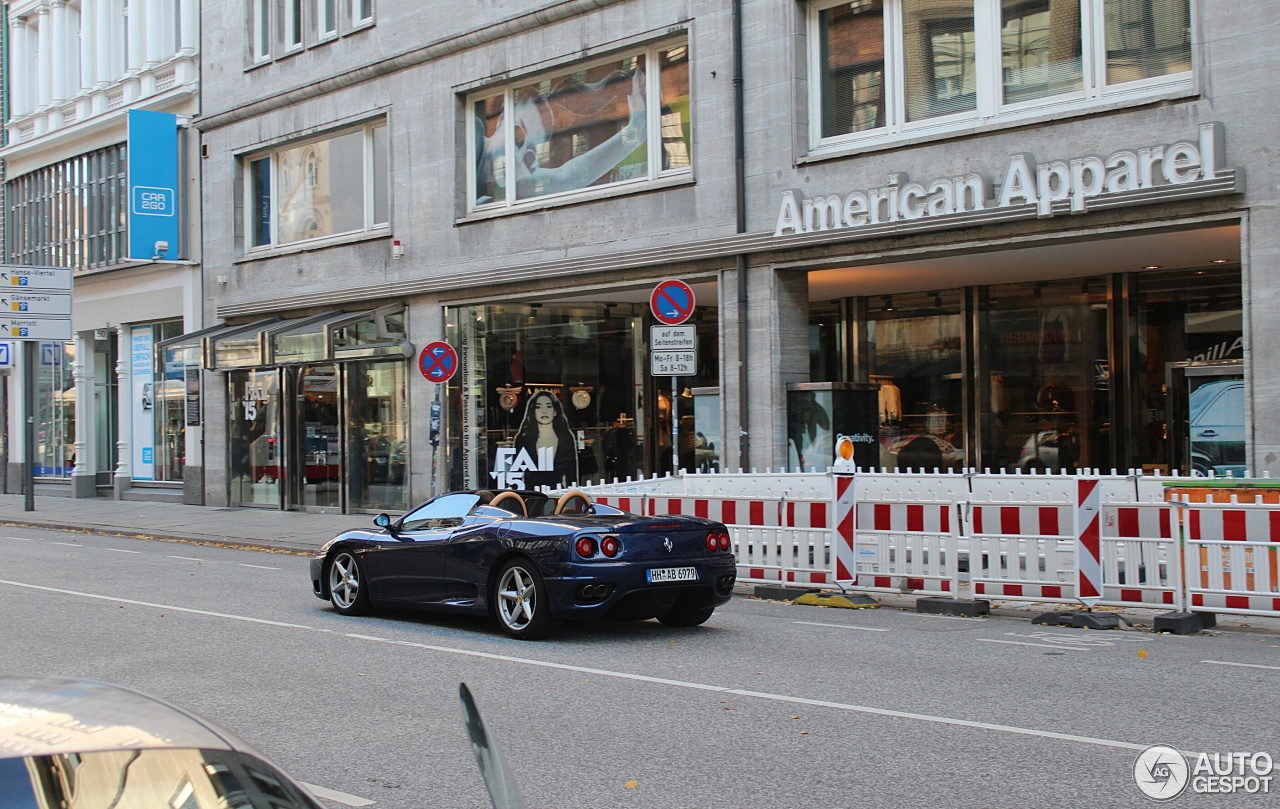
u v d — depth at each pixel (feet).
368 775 20.38
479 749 9.52
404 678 28.66
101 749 8.13
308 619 38.83
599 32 67.00
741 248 59.72
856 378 72.64
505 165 73.92
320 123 85.87
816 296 72.08
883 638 34.68
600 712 24.75
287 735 23.13
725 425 60.85
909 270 60.18
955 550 40.68
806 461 58.39
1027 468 65.62
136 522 83.61
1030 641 34.14
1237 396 57.52
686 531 34.94
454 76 75.77
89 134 110.93
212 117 95.04
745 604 43.55
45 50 119.34
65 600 43.45
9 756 7.77
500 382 76.02
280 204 91.71
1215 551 36.14
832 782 19.44
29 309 96.12
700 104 61.82
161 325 104.32
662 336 52.24
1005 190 50.39
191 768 8.29
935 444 69.31
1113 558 37.76
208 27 96.07
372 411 82.53
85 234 112.27
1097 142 48.42
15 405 124.67
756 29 59.62
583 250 67.77
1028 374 65.72
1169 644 33.63
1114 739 22.04
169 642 34.09
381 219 82.74
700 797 18.74
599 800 18.62
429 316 78.38
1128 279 61.87
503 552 34.68
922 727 23.11
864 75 56.85
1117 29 49.16
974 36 53.26
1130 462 61.93
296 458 88.99
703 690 26.94
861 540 43.11
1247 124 44.70
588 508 38.50
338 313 85.35
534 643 33.81
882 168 54.80
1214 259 56.39
